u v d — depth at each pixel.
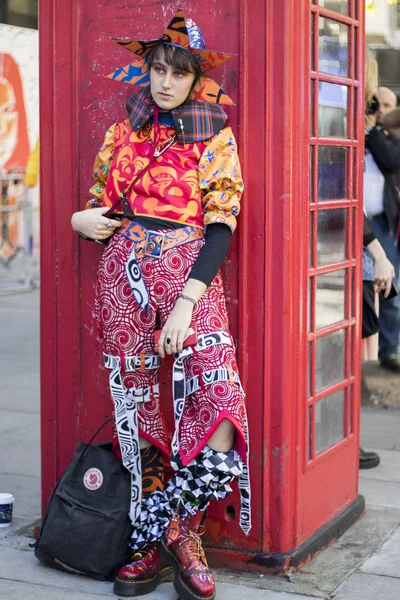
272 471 3.98
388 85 9.97
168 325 3.54
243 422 3.67
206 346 3.62
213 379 3.61
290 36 3.80
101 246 4.18
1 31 10.99
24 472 5.46
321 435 4.39
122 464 3.99
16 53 11.23
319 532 4.30
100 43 4.10
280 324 3.90
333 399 4.51
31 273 11.98
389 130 7.08
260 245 3.89
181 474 3.72
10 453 5.83
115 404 3.83
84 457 4.01
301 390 4.05
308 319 4.16
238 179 3.72
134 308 3.72
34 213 11.95
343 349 4.59
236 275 3.94
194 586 3.68
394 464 5.75
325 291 4.34
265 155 3.84
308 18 3.91
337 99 4.34
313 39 4.04
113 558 3.90
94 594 3.86
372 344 5.77
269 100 3.82
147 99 3.79
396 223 7.25
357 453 4.80
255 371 3.95
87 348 4.26
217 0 3.86
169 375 4.10
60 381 4.34
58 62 4.19
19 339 9.35
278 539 4.01
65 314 4.29
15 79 11.28
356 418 4.76
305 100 3.91
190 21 3.77
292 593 3.86
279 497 3.98
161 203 3.70
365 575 4.05
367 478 5.46
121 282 3.72
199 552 3.79
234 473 3.64
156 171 3.71
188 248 3.68
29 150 11.67
